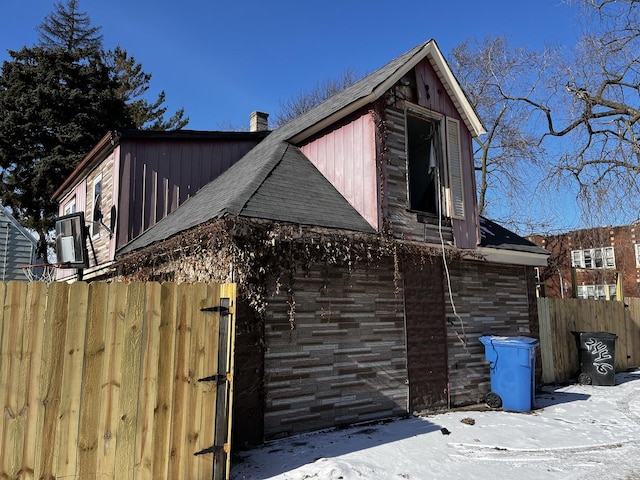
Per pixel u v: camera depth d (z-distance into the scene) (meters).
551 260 21.89
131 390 4.13
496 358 8.37
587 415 7.76
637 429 6.88
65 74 24.55
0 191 22.47
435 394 8.02
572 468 5.22
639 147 14.55
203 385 4.52
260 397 5.91
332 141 8.91
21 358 3.74
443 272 8.66
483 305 9.29
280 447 5.68
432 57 9.26
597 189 15.30
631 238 25.75
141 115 30.58
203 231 6.07
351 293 7.19
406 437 6.17
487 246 9.43
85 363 3.97
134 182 10.03
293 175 8.32
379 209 7.82
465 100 9.56
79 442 3.87
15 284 3.79
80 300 4.01
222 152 11.50
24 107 22.95
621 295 14.52
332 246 6.78
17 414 3.68
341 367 6.87
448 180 9.20
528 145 20.52
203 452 4.42
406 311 7.88
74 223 10.20
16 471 3.63
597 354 10.90
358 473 4.79
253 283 5.96
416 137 10.23
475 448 5.82
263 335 6.04
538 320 10.72
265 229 6.04
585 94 15.52
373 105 8.22
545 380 10.96
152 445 4.18
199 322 4.57
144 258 7.92
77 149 23.03
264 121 14.81
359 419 6.95
